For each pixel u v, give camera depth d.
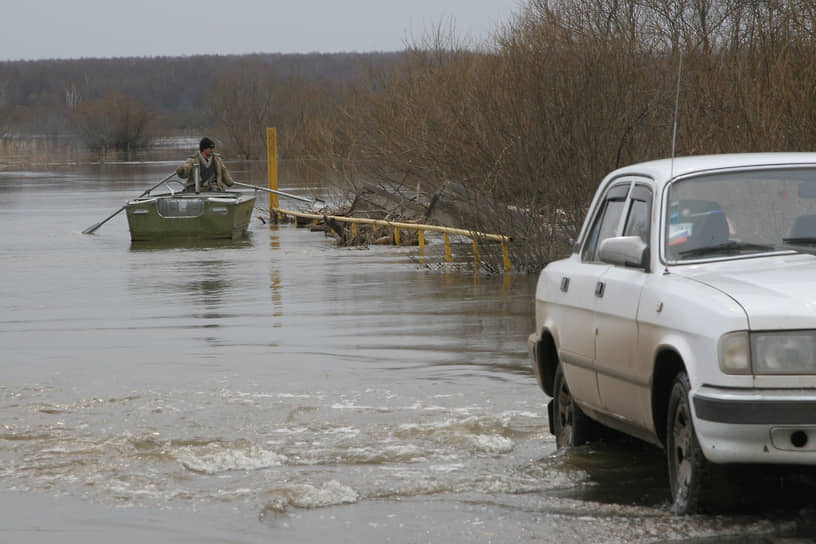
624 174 15.92
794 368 11.89
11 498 14.76
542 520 13.20
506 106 49.41
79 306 36.03
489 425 18.52
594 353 14.95
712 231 14.03
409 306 34.41
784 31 39.09
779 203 14.27
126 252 56.94
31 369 24.42
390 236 59.41
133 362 25.20
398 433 18.08
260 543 12.73
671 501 13.70
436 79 64.62
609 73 45.09
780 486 13.75
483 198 46.34
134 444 17.50
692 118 40.06
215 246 59.97
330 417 19.27
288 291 39.06
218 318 32.56
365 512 13.86
